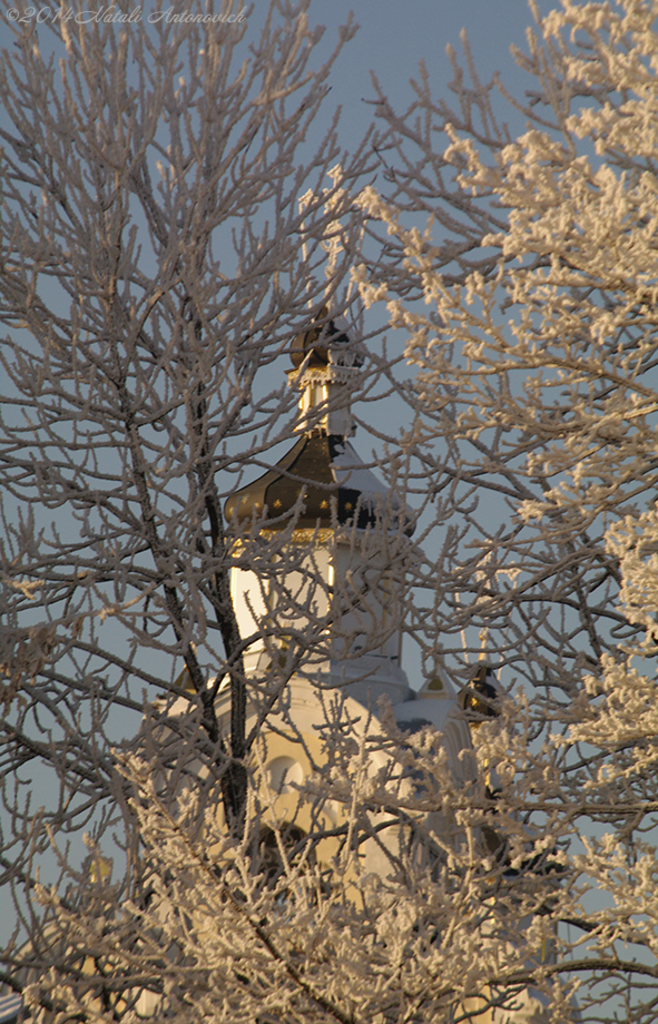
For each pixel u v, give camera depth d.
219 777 34.84
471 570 35.16
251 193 33.78
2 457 35.00
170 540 32.75
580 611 40.41
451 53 26.98
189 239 34.94
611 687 25.38
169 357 32.31
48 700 35.59
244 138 32.19
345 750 30.67
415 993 22.53
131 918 25.59
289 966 21.30
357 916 27.19
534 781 26.62
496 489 38.19
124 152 30.58
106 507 35.78
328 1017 22.47
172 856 21.11
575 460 23.72
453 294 21.59
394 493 37.59
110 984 29.67
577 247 22.50
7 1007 39.19
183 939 22.14
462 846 26.27
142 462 32.78
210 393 32.72
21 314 33.00
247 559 36.41
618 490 24.12
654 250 21.31
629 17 19.98
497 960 23.67
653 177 20.86
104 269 33.59
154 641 31.66
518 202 21.50
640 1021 30.50
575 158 21.69
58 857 27.06
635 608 23.12
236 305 33.94
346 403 37.09
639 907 23.23
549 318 22.30
